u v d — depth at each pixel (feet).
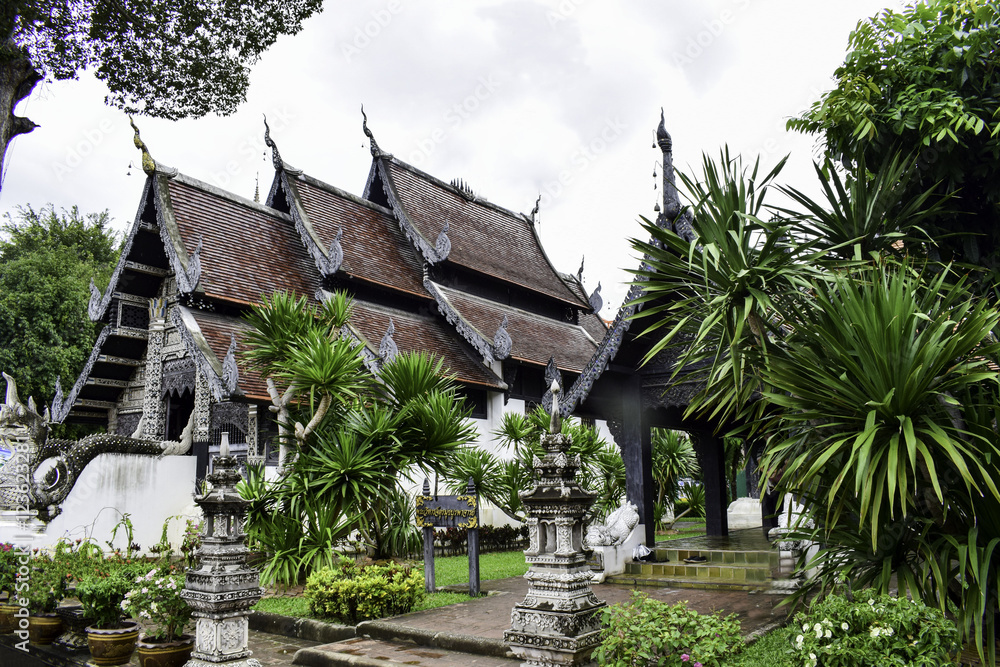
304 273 65.36
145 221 60.29
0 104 26.78
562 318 88.17
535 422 49.01
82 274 89.81
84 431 86.12
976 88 21.38
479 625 25.44
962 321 17.01
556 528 16.80
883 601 13.41
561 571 16.28
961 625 16.11
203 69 31.73
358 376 37.70
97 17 28.45
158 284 62.59
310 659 23.90
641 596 16.40
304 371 34.91
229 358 48.52
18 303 81.25
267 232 66.33
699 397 22.84
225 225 62.64
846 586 18.13
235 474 21.25
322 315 41.39
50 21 27.81
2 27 26.27
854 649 12.52
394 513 42.60
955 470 16.98
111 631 23.02
